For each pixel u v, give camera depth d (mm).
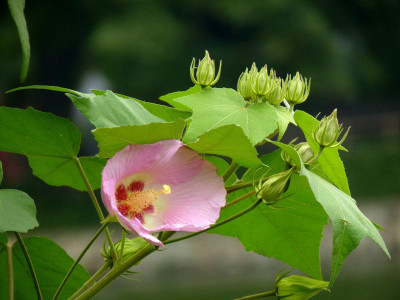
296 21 29078
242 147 1797
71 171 2229
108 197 1693
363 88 33562
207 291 15406
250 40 29391
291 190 2205
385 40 33938
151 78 27609
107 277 1957
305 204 2248
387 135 31266
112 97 1854
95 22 28578
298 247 2354
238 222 2365
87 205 25984
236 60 29422
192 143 1807
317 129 2029
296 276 2205
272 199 1953
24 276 2307
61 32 28984
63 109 30281
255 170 2193
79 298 1944
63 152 2051
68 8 28250
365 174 27469
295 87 2148
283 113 2059
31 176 27359
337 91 30078
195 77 2250
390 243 20609
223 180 2002
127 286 16766
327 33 29672
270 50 29062
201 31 28984
